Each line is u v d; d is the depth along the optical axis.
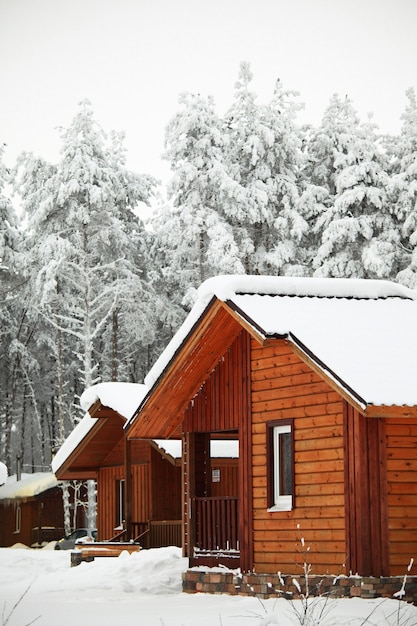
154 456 31.58
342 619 14.42
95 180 52.44
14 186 54.75
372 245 45.62
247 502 19.27
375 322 18.52
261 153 49.97
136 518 32.28
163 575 21.94
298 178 51.97
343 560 16.83
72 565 28.34
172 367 20.38
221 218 49.19
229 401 20.20
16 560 30.39
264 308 18.28
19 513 52.47
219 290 18.72
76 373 63.88
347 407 16.92
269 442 18.88
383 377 16.33
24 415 64.69
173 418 22.05
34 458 70.62
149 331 54.56
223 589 19.59
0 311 59.88
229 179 48.41
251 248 48.94
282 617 14.84
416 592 16.36
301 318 18.06
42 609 17.45
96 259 54.50
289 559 18.06
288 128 51.34
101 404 31.69
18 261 55.78
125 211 56.91
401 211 46.91
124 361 60.22
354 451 16.69
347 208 46.88
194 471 21.34
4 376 64.88
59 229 52.28
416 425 16.81
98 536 34.69
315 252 49.09
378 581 16.16
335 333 17.67
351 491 16.67
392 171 49.66
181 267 52.91
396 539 16.42
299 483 17.94
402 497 16.56
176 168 50.06
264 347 19.23
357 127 50.94
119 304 53.62
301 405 18.11
